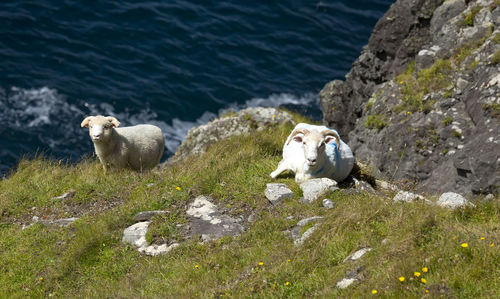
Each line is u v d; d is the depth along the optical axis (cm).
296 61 7231
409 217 1925
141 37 7144
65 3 7375
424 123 3058
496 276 1506
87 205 2664
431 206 2028
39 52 6562
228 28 7562
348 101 4719
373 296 1501
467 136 2853
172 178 2738
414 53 3981
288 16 7912
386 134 3250
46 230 2411
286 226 2156
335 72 7150
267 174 2738
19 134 5338
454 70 3288
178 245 2155
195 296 1725
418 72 3603
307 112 6506
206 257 2027
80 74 6372
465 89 3020
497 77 2780
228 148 3172
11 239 2386
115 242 2250
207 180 2633
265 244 2034
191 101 6359
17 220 2595
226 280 1814
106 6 7481
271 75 6962
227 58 7094
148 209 2445
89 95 6088
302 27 7762
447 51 3578
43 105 5781
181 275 1920
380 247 1756
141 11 7531
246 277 1802
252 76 6900
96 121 2898
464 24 3572
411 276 1554
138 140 3125
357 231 1945
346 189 2489
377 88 4191
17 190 2866
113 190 2741
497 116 2677
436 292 1462
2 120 5462
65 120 5653
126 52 6869
